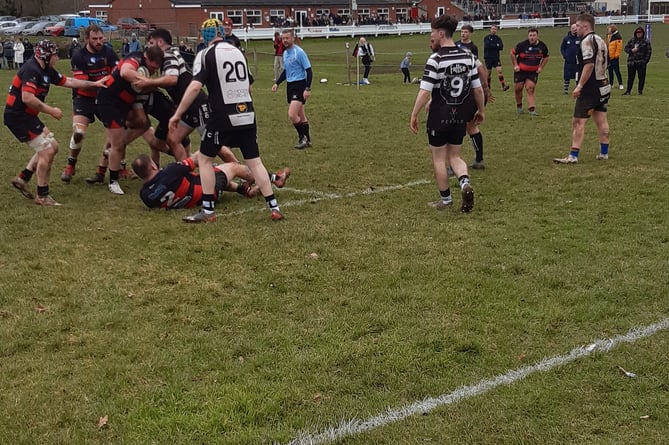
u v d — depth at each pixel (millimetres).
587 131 12812
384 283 5488
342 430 3592
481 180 9000
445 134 7414
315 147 11789
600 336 4559
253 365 4242
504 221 7129
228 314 4973
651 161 9977
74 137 9031
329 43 57188
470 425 3619
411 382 4055
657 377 4039
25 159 11000
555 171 9453
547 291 5293
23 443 3486
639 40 18562
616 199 7898
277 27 60469
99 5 69938
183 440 3520
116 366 4219
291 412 3766
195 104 8695
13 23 61781
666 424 3584
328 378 4094
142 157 7820
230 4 70125
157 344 4523
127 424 3645
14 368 4207
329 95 19266
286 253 6234
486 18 77938
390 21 73875
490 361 4277
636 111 15312
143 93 8523
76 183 9211
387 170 9836
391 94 19750
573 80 23188
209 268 5887
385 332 4664
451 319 4840
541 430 3562
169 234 6844
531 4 85375
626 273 5602
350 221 7211
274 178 8328
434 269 5770
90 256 6207
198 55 6922
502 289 5336
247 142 7145
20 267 5922
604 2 98500
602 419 3648
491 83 24062
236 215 7500
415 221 7195
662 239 6445
